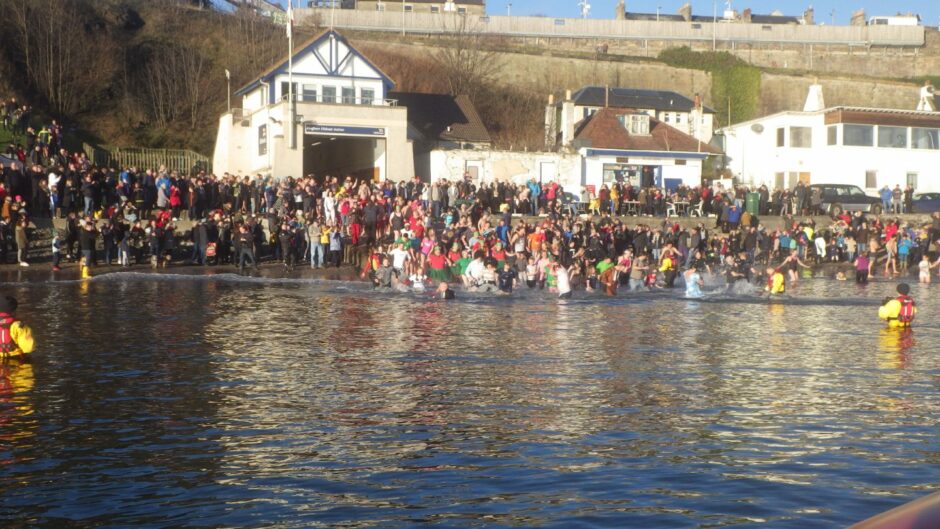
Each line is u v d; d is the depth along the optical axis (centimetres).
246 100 6075
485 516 810
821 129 6338
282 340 1866
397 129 5284
